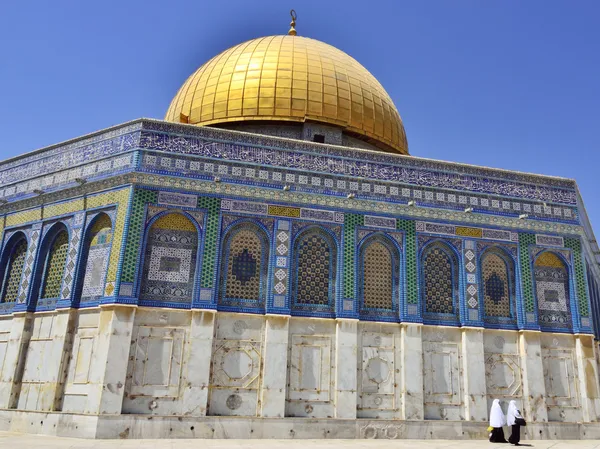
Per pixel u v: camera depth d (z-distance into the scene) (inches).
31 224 655.8
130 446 450.3
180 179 596.1
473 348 624.7
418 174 673.0
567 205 718.5
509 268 674.2
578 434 626.5
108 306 542.6
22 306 617.3
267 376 561.0
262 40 870.4
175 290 567.2
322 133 788.6
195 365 545.3
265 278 595.2
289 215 616.7
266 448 458.9
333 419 562.3
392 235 641.6
